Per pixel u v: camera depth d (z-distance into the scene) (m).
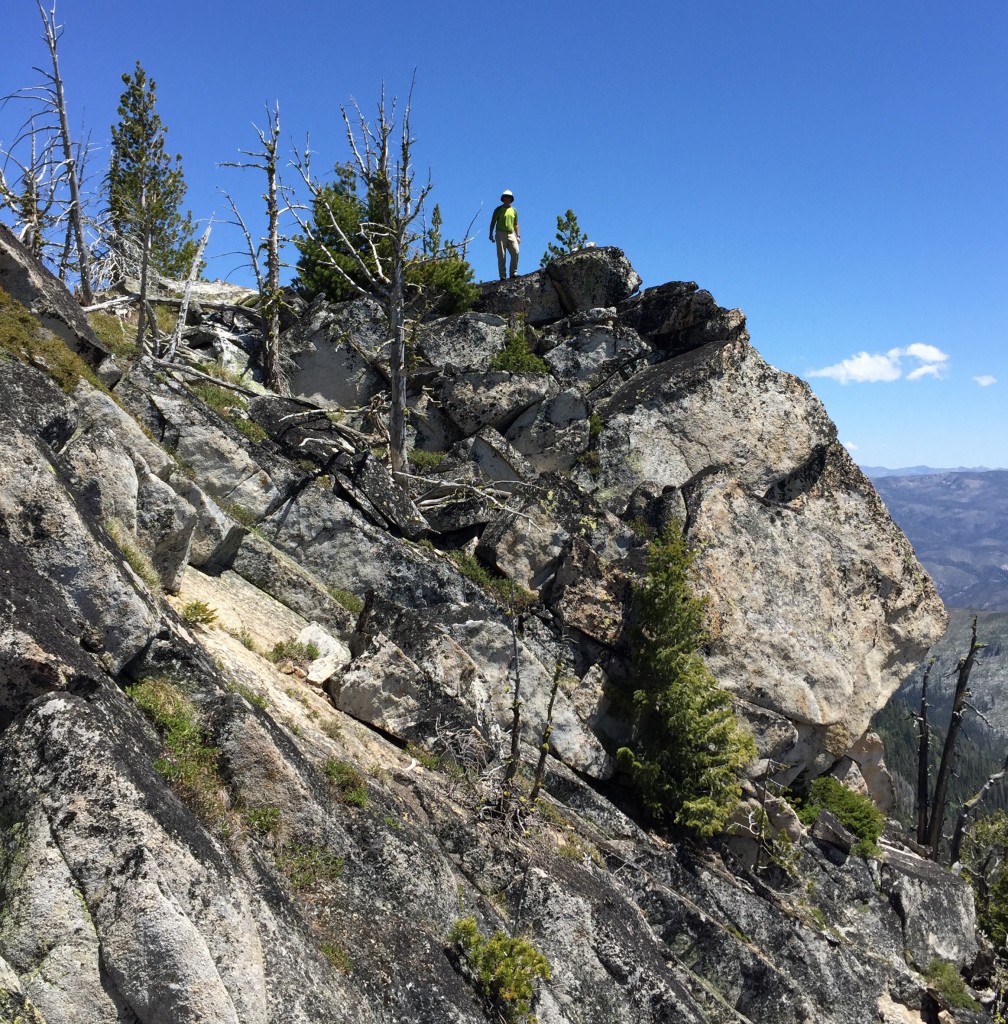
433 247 29.45
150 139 29.58
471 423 26.17
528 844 14.99
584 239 31.70
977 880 32.38
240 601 16.91
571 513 23.03
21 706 8.83
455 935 11.88
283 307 28.48
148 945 7.88
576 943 13.98
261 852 10.59
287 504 19.92
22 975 7.71
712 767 20.33
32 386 12.62
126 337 24.39
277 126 26.00
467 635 19.41
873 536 26.67
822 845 23.45
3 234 16.34
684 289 28.88
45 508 10.35
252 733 10.96
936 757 90.00
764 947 19.42
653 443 25.88
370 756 14.35
